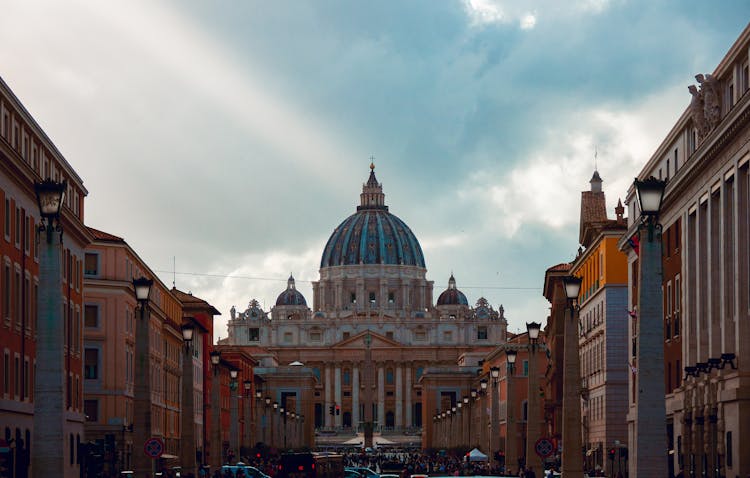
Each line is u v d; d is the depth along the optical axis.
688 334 72.19
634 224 84.75
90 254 108.38
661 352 36.12
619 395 104.31
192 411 70.38
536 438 66.06
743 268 59.19
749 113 55.59
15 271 69.31
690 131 74.25
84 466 78.12
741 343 59.00
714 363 62.25
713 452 64.62
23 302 70.94
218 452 85.69
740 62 60.84
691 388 69.75
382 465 147.50
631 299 92.31
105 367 107.81
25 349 71.69
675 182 73.00
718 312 65.56
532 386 66.19
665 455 35.94
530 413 66.25
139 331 54.22
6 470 57.97
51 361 37.62
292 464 90.31
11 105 67.12
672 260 78.25
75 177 86.62
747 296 59.06
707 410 65.38
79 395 89.38
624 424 104.00
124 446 107.75
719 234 65.62
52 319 37.72
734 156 59.97
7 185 66.81
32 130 72.56
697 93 68.00
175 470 92.56
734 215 60.41
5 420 66.31
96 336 107.75
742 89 60.72
